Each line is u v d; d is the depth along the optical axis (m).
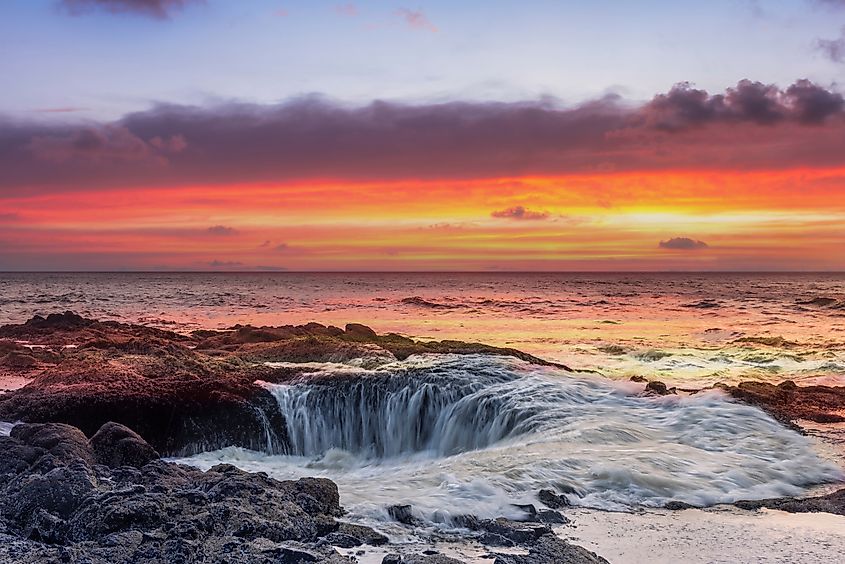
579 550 6.11
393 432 12.57
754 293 73.69
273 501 6.65
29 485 6.49
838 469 9.34
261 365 14.99
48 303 53.66
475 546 6.27
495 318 41.09
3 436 8.96
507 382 13.17
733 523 7.16
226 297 65.25
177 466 8.10
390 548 6.11
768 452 9.96
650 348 24.31
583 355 22.98
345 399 12.84
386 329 33.88
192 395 12.27
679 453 9.65
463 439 12.16
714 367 19.64
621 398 12.70
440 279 160.62
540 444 10.13
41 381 13.02
